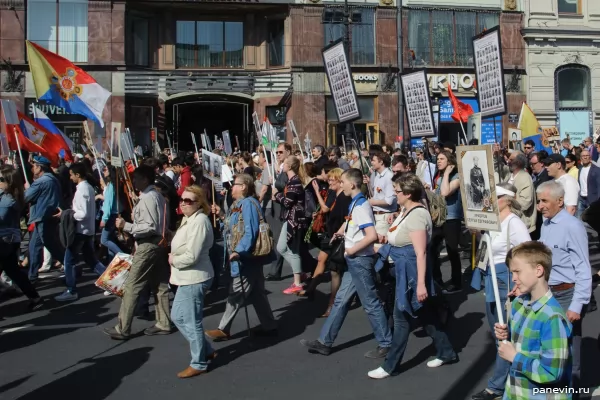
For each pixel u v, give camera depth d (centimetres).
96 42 2848
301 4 2955
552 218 509
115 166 950
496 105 1049
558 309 346
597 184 1202
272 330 734
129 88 2870
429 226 591
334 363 642
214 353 646
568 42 3198
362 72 3025
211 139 3425
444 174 933
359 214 637
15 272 864
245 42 3039
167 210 773
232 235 709
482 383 577
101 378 602
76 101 1169
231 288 727
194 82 2931
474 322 786
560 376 336
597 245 1340
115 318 825
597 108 3231
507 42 3150
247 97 2994
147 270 725
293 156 944
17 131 1244
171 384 586
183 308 607
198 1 2889
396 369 600
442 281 963
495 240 552
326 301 902
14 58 2812
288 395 556
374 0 3028
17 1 2805
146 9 2942
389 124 3034
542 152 1080
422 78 1212
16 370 627
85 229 936
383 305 683
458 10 3105
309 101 2969
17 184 851
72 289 930
